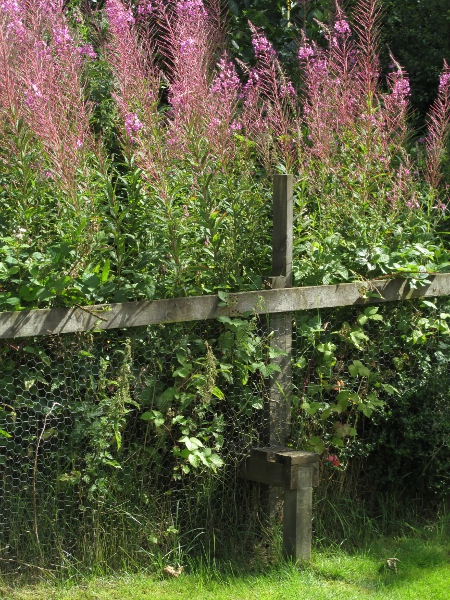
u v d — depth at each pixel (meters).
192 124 4.62
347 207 5.40
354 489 5.20
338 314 5.18
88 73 6.11
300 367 4.93
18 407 4.10
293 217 5.23
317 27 8.08
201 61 5.20
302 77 6.93
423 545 4.84
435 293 5.45
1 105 4.55
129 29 5.45
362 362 5.31
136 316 4.28
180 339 4.52
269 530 4.74
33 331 3.97
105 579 4.27
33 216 4.53
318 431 5.11
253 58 7.98
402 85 6.07
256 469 4.67
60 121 4.77
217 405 4.73
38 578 4.17
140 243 4.69
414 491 5.33
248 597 4.15
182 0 5.82
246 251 4.91
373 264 5.19
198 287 4.63
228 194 4.93
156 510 4.49
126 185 4.73
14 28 5.14
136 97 4.88
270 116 5.80
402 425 5.21
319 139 5.70
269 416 4.79
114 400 4.20
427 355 5.55
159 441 4.47
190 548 4.52
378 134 5.72
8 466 4.16
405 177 5.73
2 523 4.12
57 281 4.02
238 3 8.44
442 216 6.08
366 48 6.37
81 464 4.32
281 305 4.75
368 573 4.49
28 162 4.41
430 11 9.43
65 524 4.26
